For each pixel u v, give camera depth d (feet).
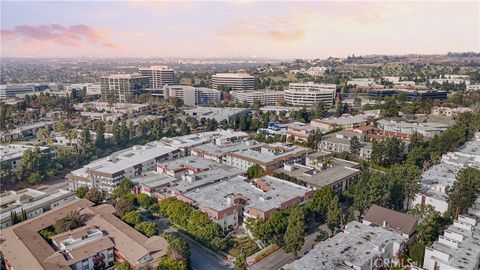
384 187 493.36
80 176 653.71
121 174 637.30
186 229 489.67
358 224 430.61
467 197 461.37
